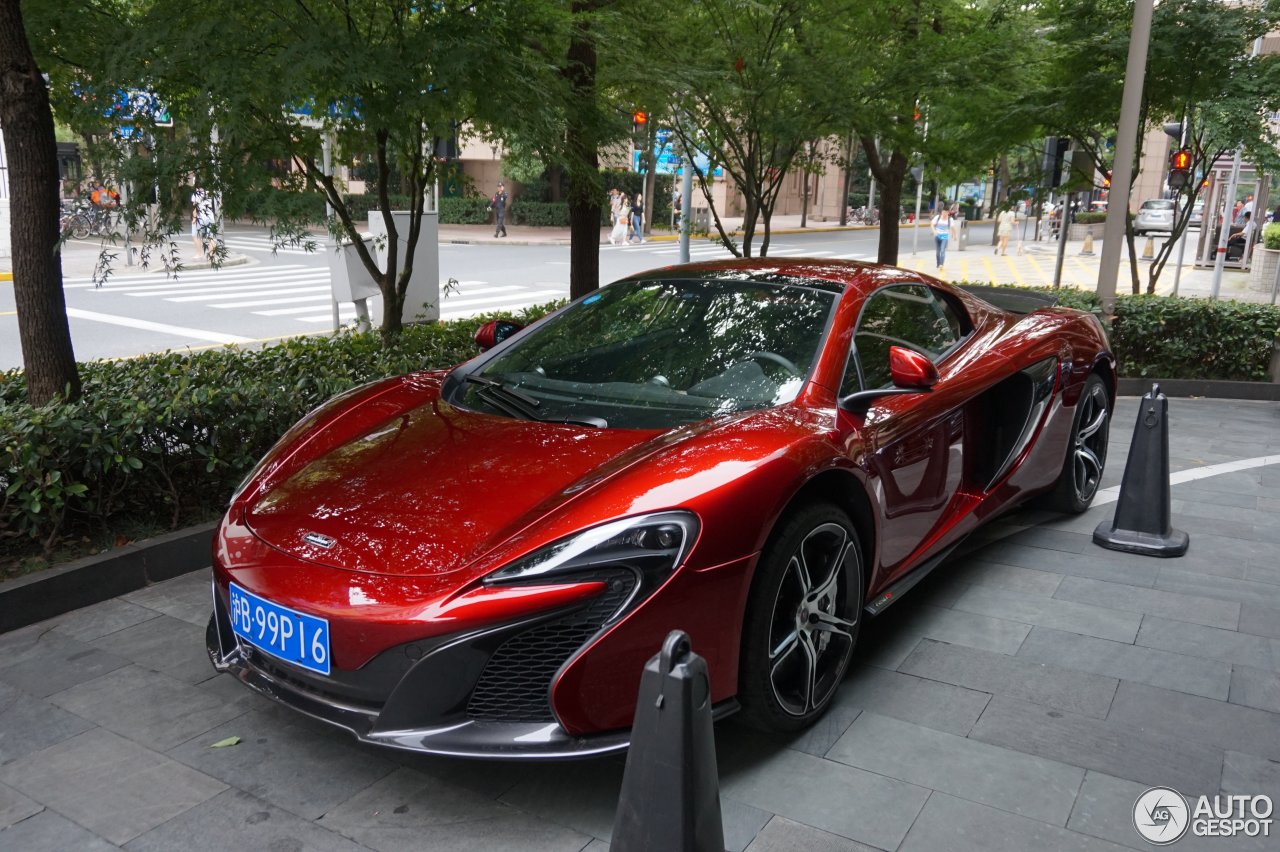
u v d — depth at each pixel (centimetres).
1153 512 435
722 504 243
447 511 253
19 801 248
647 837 186
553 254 2523
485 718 232
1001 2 926
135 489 413
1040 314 479
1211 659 329
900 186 1062
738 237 3328
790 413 293
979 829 237
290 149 531
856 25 833
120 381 504
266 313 1370
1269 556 429
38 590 350
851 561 293
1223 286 1861
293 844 231
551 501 250
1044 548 439
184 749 271
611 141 679
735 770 261
